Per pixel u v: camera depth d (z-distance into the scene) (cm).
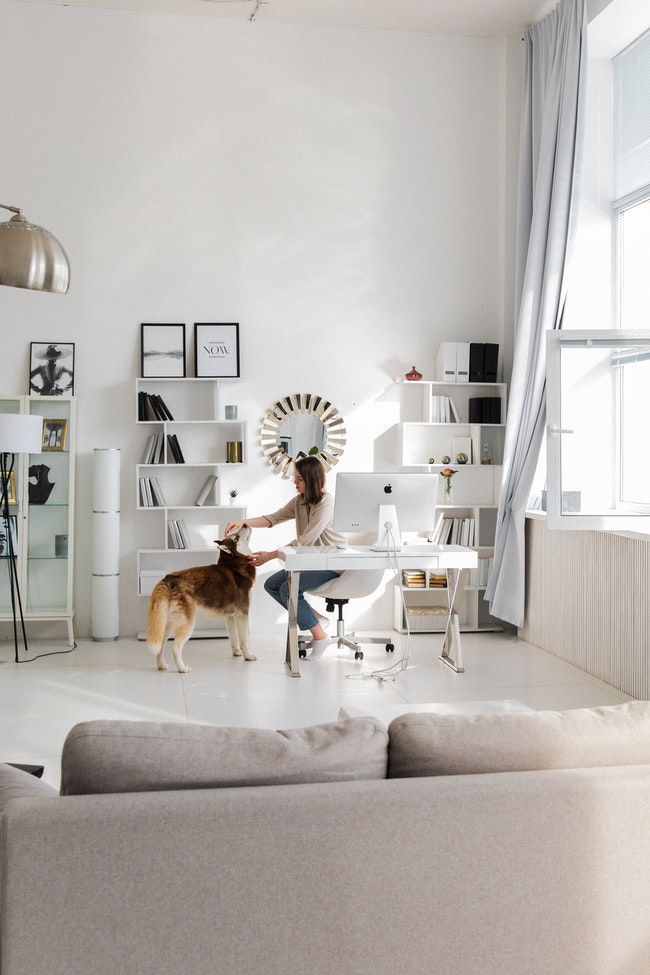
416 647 606
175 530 623
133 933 150
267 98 640
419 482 517
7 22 609
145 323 629
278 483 647
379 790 160
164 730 166
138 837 150
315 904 157
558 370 500
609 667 509
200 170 633
